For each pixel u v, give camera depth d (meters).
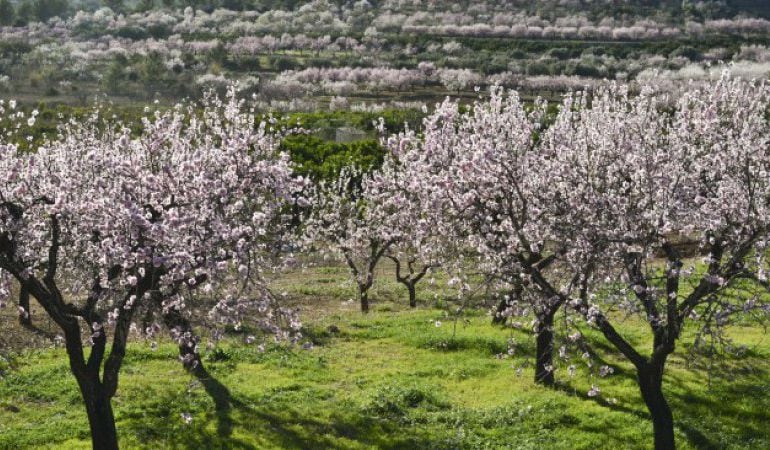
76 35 138.88
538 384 19.97
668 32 119.81
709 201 16.33
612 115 20.78
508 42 116.56
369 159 45.84
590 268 15.22
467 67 98.25
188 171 14.46
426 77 92.94
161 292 14.57
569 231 15.57
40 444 15.87
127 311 14.15
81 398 18.39
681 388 19.42
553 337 17.88
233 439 16.39
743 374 20.38
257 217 13.57
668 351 15.25
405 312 29.17
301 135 54.22
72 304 14.05
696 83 61.12
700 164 17.64
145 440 16.23
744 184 16.09
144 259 12.95
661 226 14.94
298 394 19.20
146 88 80.56
